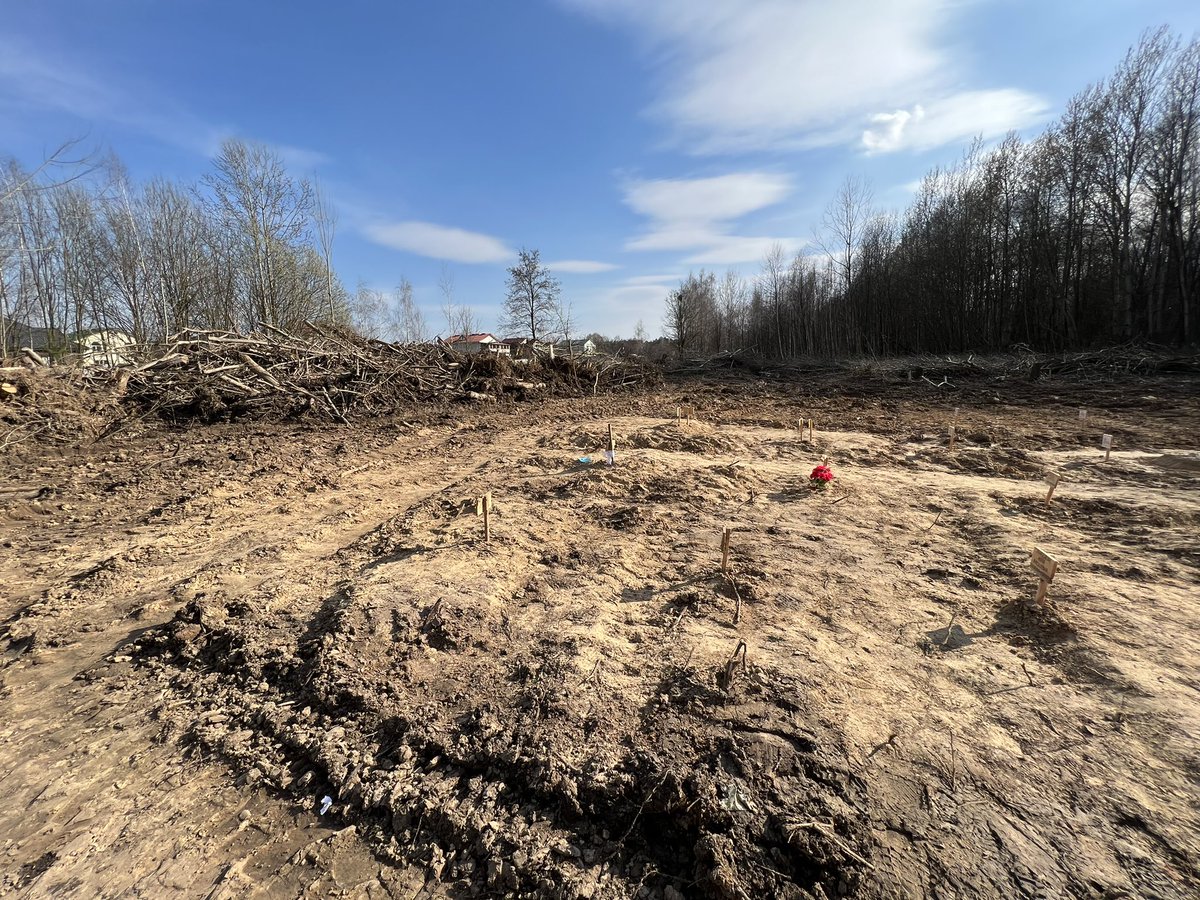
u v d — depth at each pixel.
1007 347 23.05
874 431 8.05
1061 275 22.09
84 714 2.43
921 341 26.75
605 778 1.89
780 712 2.14
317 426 9.45
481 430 8.95
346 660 2.58
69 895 1.66
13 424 7.63
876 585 3.19
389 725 2.23
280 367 11.02
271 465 6.69
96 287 21.00
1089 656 2.48
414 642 2.71
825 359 26.42
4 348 10.37
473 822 1.82
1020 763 1.92
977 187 24.91
